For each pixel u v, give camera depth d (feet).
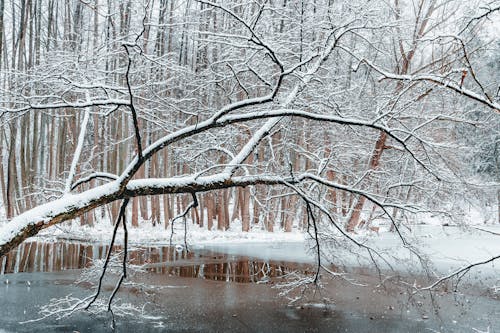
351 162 39.45
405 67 38.63
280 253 62.75
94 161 71.31
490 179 55.26
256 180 19.02
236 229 88.17
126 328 29.45
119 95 25.55
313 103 24.09
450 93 25.96
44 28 74.38
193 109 31.94
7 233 14.10
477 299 38.88
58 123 79.36
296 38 26.30
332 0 27.22
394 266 50.70
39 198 26.14
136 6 23.98
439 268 50.67
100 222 85.97
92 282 41.34
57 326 29.43
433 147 23.73
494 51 27.55
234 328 29.99
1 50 71.87
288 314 33.47
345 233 23.80
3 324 29.53
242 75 28.94
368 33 28.19
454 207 29.22
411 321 32.24
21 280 42.47
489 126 26.71
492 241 62.28
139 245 65.16
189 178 17.78
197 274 47.44
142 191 17.04
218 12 27.27
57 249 60.95
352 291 40.78
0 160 83.10
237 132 30.14
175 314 32.94
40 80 20.99
